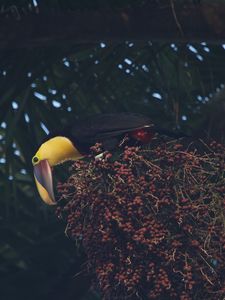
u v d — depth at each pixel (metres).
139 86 13.77
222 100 12.74
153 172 10.17
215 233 10.09
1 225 14.00
